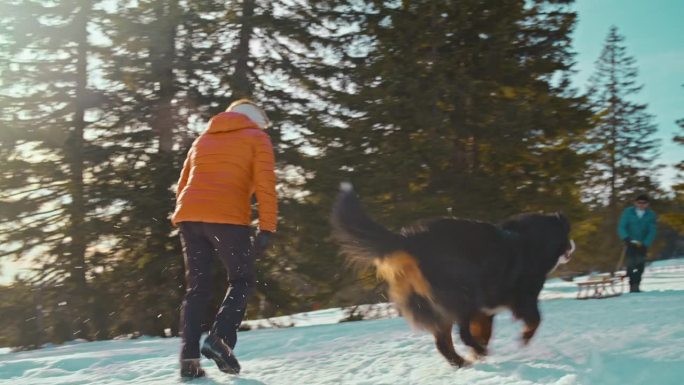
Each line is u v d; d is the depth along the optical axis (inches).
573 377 140.2
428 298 176.9
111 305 561.9
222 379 168.7
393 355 198.4
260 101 584.4
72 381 185.0
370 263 183.3
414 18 575.8
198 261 175.6
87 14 580.1
